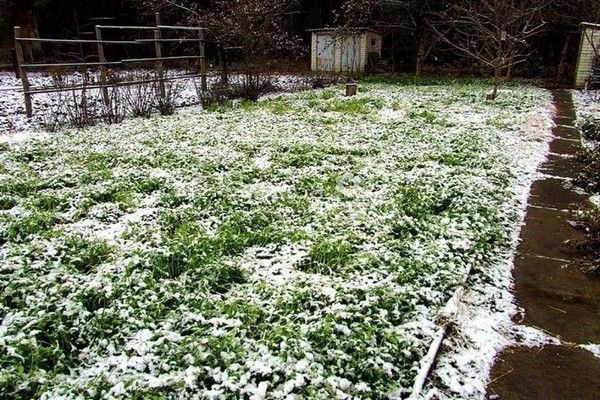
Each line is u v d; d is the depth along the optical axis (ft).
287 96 46.91
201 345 8.52
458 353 9.16
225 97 43.14
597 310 10.79
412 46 78.89
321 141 25.66
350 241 13.01
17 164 21.07
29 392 7.65
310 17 96.43
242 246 13.00
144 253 12.11
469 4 57.62
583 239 14.14
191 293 10.51
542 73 73.15
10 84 56.03
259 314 9.63
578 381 8.53
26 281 10.55
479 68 73.92
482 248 13.21
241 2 50.21
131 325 9.26
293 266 11.97
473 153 22.80
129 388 7.55
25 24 85.15
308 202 16.19
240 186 17.79
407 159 21.83
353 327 9.09
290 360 8.14
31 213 15.07
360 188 18.01
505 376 8.62
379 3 68.23
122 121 33.68
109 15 86.94
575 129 31.12
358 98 44.04
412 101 42.68
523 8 51.80
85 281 10.92
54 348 8.60
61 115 33.78
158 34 39.27
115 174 19.48
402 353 8.64
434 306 10.34
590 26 55.11
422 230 14.05
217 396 7.42
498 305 10.87
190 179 18.90
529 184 19.48
